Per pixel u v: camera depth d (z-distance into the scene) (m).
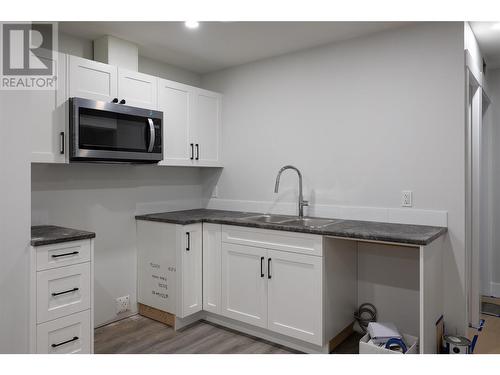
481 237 3.64
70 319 2.18
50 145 2.35
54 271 2.11
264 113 3.37
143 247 3.19
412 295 2.62
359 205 2.84
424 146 2.55
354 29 2.68
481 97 3.04
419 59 2.56
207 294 3.02
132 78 2.84
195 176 3.85
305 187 3.12
